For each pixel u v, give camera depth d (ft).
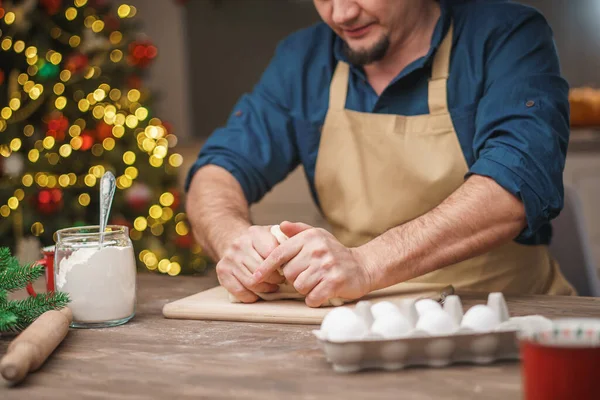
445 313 2.87
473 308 2.90
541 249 5.33
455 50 5.11
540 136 4.36
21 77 9.97
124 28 10.99
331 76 5.54
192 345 3.27
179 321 3.75
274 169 5.58
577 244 5.69
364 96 5.39
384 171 5.20
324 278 3.70
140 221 10.48
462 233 4.07
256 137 5.55
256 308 3.72
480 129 4.65
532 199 4.16
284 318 3.64
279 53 5.80
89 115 10.52
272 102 5.65
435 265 4.02
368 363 2.81
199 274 11.08
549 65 4.84
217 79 14.79
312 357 3.01
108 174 3.73
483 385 2.60
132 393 2.68
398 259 3.90
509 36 4.97
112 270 3.62
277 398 2.56
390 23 4.94
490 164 4.25
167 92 14.82
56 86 10.00
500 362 2.85
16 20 9.80
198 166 5.42
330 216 5.52
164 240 10.85
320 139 5.48
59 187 10.04
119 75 10.74
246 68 14.67
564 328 2.29
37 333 3.01
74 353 3.20
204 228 4.83
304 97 5.58
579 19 13.06
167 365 2.98
